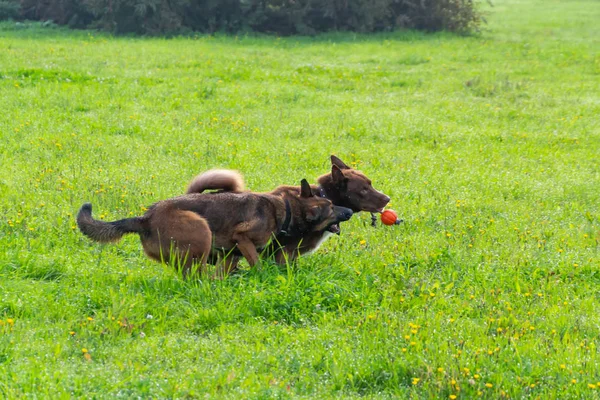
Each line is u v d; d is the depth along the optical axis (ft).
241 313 25.91
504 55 109.19
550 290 29.58
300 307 26.66
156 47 106.93
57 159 45.85
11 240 31.37
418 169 47.80
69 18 135.95
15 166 43.32
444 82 83.82
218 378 20.84
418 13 137.80
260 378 21.30
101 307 25.88
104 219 34.78
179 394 19.90
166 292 27.07
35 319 24.29
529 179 47.14
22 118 55.72
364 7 133.18
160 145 50.34
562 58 105.91
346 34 131.75
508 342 24.48
